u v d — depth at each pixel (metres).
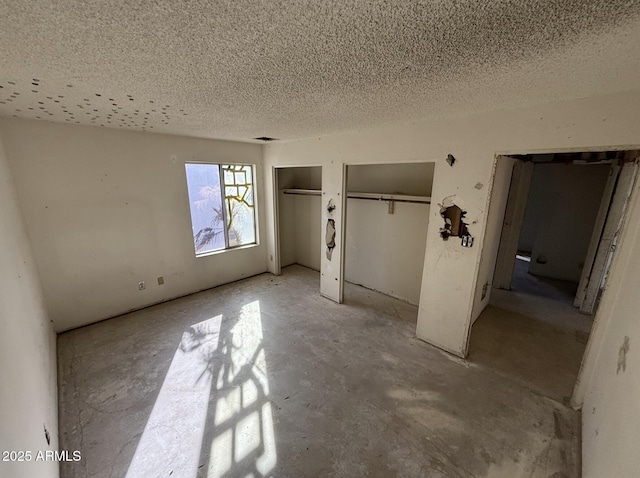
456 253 2.42
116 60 1.19
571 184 4.40
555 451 1.68
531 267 4.89
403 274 3.71
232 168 4.12
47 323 2.49
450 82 1.46
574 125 1.73
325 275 3.76
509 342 2.81
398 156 2.64
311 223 4.90
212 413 1.94
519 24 0.89
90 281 2.99
